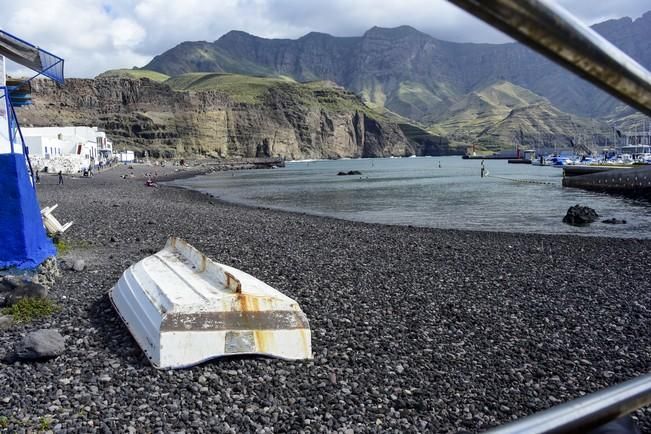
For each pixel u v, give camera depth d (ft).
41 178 243.40
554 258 65.77
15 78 53.11
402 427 23.88
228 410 24.44
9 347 30.68
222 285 32.96
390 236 84.94
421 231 93.97
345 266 58.44
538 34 3.09
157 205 137.80
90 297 41.04
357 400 26.14
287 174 414.00
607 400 4.52
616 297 46.55
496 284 50.93
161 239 75.87
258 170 510.58
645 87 3.58
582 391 28.12
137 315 32.96
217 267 34.73
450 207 147.13
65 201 142.61
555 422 4.30
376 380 28.50
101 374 27.58
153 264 39.68
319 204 162.61
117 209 121.29
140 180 295.07
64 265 52.34
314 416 24.38
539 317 40.50
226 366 28.78
